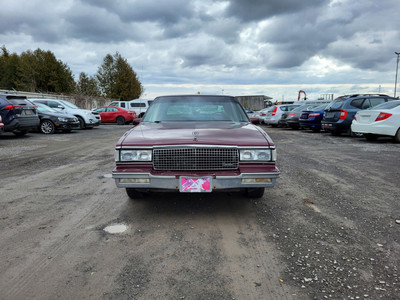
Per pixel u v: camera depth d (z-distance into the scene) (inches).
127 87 1831.9
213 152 114.4
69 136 469.1
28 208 137.7
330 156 271.4
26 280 81.2
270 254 95.0
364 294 74.7
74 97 1194.6
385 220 121.8
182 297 73.9
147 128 138.1
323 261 90.6
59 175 203.9
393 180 183.6
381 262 89.9
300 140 406.0
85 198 152.2
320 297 73.7
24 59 2018.9
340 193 158.1
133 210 133.9
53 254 95.3
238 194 154.6
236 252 96.4
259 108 1620.3
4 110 386.6
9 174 206.8
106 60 1825.8
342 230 112.4
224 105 169.5
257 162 115.3
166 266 88.2
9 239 105.9
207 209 134.3
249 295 74.7
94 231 112.4
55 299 73.2
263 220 122.2
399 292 75.5
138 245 101.3
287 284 79.1
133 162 115.6
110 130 601.0
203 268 87.1
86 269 86.7
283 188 167.2
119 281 80.7
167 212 131.2
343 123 421.1
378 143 355.6
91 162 252.8
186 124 145.4
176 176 111.4
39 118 478.6
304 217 125.3
